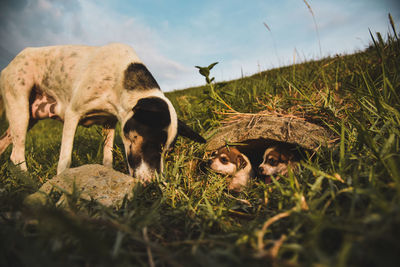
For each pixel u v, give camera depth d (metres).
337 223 0.33
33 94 0.89
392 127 0.50
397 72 0.66
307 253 0.27
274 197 0.49
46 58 0.85
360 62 1.07
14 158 0.83
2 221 0.40
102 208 0.41
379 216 0.28
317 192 0.45
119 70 0.75
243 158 0.84
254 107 0.95
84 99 0.75
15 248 0.32
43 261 0.27
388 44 0.76
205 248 0.36
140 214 0.43
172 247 0.37
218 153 0.83
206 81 0.88
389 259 0.24
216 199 0.59
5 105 0.87
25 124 0.85
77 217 0.35
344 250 0.24
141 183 0.55
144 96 0.70
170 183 0.60
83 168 0.56
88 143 1.08
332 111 0.67
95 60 0.77
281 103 0.90
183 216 0.47
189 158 0.75
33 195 0.47
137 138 0.64
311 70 1.20
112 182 0.52
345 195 0.41
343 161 0.47
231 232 0.41
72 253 0.33
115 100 0.75
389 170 0.39
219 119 0.89
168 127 0.64
